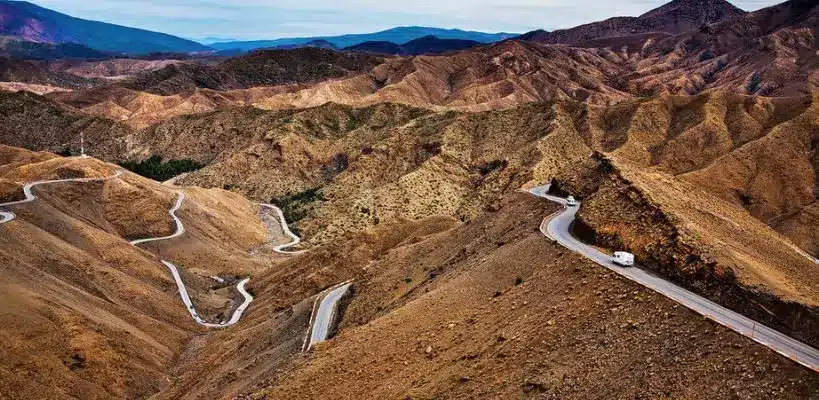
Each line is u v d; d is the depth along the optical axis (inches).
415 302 2358.5
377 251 4244.6
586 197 2664.9
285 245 6328.7
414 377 1827.0
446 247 3129.9
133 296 3986.2
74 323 3132.4
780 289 1606.8
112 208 5462.6
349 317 2869.1
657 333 1560.0
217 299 4547.2
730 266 1717.5
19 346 2827.3
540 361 1627.7
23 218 4318.4
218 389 2709.2
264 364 2714.1
